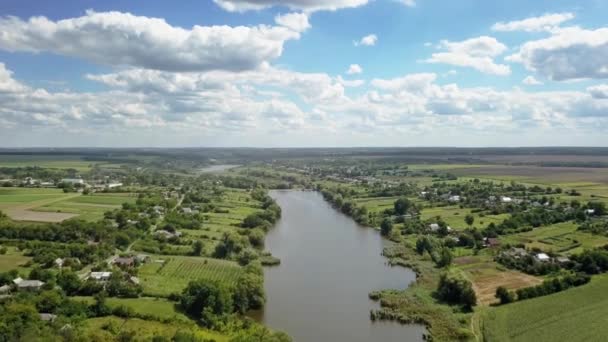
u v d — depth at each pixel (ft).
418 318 485.97
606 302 474.90
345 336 455.63
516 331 427.33
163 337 399.65
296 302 541.75
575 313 453.58
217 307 469.57
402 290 573.33
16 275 539.29
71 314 447.01
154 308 476.95
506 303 506.48
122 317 456.45
